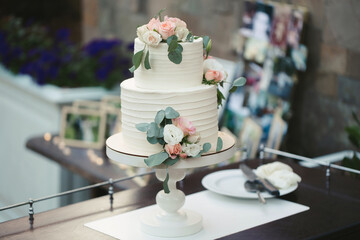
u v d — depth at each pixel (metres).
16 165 4.73
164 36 1.79
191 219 1.95
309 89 3.45
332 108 3.35
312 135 3.47
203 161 1.81
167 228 1.89
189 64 1.83
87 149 3.71
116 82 4.44
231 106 3.68
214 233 1.92
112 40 4.60
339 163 3.15
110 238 1.89
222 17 3.98
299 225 1.96
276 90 3.43
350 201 2.16
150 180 3.15
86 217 2.05
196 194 2.24
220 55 4.04
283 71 3.40
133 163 1.82
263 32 3.52
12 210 4.68
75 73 4.49
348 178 2.40
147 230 1.92
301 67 3.32
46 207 4.25
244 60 3.65
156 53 1.81
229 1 3.90
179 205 1.93
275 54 3.45
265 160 2.60
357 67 3.20
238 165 2.54
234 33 3.89
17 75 4.78
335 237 1.93
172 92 1.79
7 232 1.94
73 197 4.07
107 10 5.18
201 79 1.90
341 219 2.01
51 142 3.81
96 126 3.76
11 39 5.01
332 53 3.30
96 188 4.01
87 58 4.60
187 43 1.82
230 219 2.02
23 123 4.65
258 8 3.55
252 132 3.38
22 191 4.63
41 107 4.42
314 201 2.16
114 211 2.09
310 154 3.50
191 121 1.82
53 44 4.95
